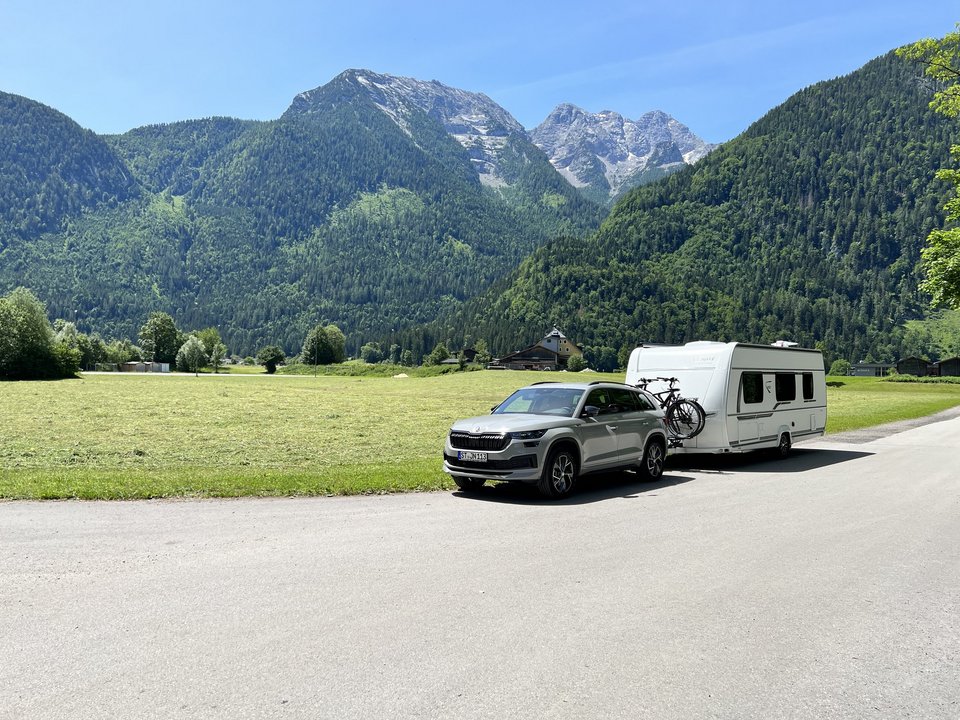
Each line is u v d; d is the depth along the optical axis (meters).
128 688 4.04
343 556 7.11
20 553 7.04
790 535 8.47
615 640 4.93
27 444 18.59
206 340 185.50
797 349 19.22
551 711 3.87
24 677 4.16
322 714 3.78
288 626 5.05
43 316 86.56
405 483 12.20
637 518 9.50
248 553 7.17
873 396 64.88
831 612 5.61
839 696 4.13
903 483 13.38
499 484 12.87
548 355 185.12
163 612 5.30
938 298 22.55
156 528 8.36
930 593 6.15
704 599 5.88
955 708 3.99
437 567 6.73
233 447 19.05
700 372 16.56
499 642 4.84
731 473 15.18
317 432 24.08
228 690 4.04
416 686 4.14
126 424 25.19
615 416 12.73
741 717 3.85
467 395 55.59
